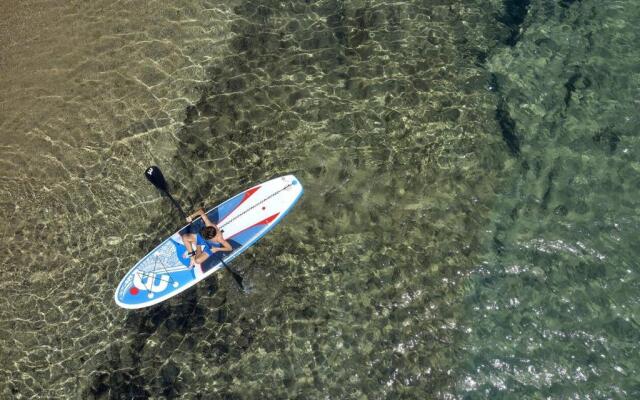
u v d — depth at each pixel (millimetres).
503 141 9844
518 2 11445
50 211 9367
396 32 11172
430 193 9438
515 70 10617
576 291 8422
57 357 8320
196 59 10859
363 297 8586
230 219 9289
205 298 8703
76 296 8750
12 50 10836
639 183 9281
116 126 10086
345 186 9555
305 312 8508
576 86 10328
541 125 9977
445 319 8383
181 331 8469
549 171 9516
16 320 8555
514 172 9555
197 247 8930
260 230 9180
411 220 9203
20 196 9461
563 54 10750
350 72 10672
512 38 11055
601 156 9578
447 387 7898
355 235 9109
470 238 9016
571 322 8188
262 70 10758
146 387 8109
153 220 9383
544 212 9156
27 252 9055
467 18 11336
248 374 8125
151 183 9641
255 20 11359
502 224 9109
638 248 8727
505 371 7938
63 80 10516
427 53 10867
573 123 9938
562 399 7672
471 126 10023
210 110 10328
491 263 8773
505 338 8172
